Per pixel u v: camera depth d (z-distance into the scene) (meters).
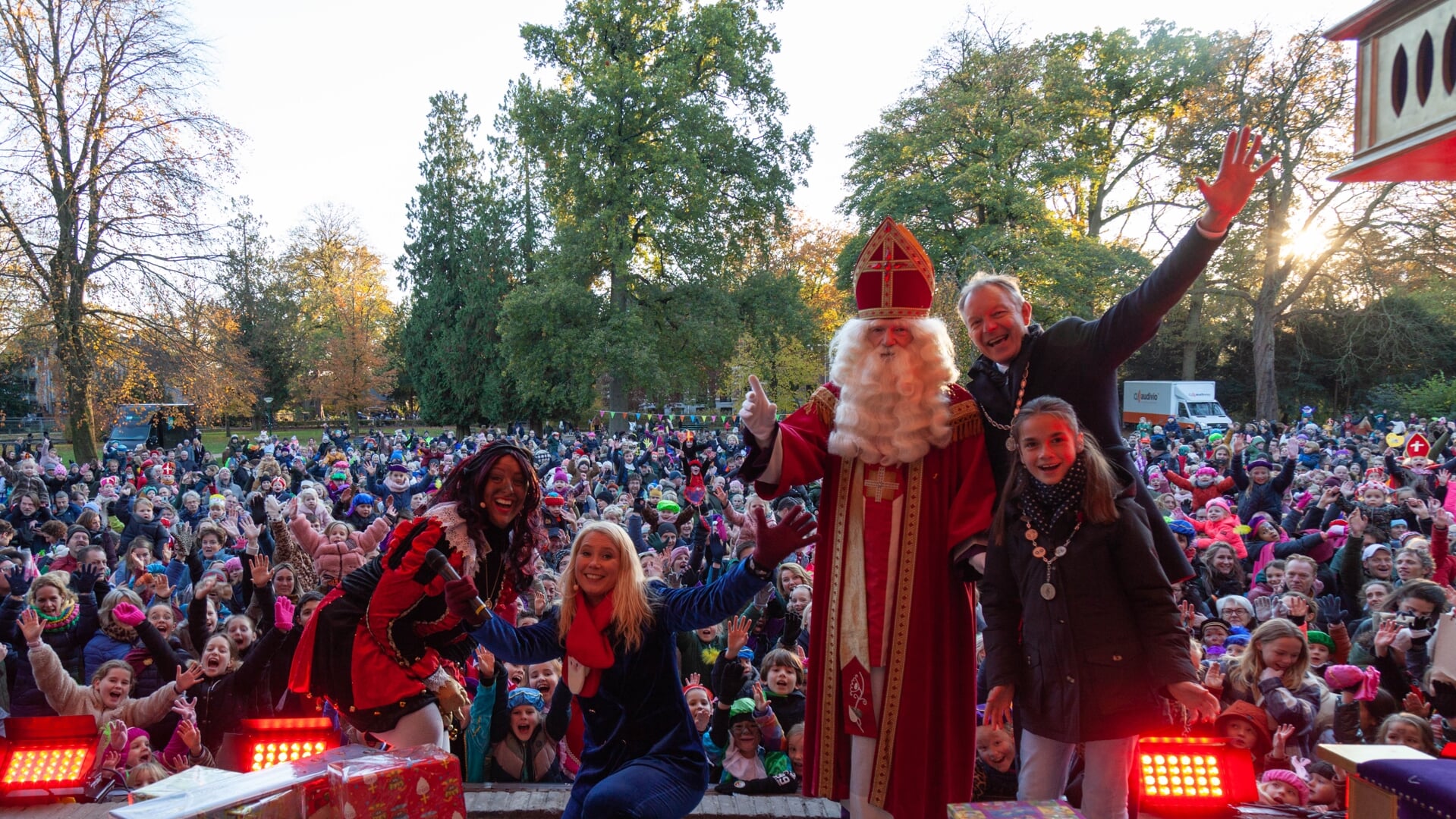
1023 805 2.81
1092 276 33.22
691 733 3.46
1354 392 42.22
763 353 39.06
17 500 11.46
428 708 3.31
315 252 61.53
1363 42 2.47
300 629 5.10
